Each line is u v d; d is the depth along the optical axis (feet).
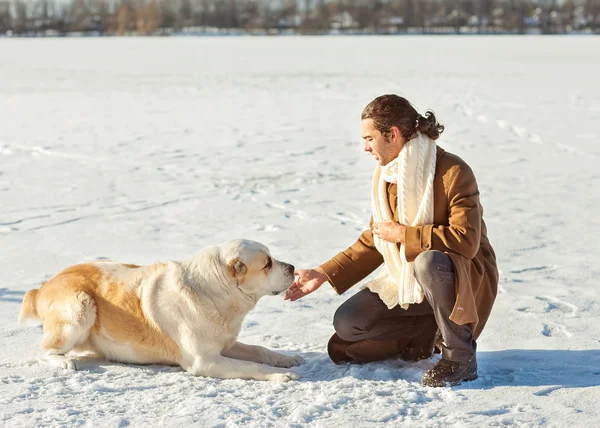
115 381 11.46
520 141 40.81
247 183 30.09
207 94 69.46
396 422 9.67
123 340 12.23
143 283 12.29
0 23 383.04
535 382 11.13
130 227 22.70
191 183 30.01
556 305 15.42
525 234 21.65
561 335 13.53
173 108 58.29
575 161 34.63
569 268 18.16
